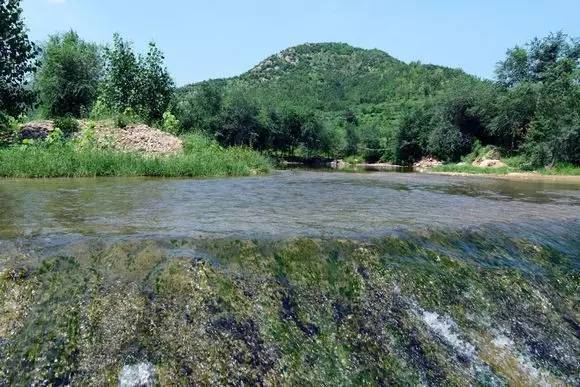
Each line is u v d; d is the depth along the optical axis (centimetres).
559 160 3819
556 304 559
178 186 1163
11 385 348
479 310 507
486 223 732
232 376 371
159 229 565
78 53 3325
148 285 416
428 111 6738
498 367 457
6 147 1608
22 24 1802
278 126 7119
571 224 813
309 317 437
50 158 1402
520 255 629
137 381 354
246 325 407
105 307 394
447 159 5797
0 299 395
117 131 2119
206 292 420
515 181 2339
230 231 558
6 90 1844
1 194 908
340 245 528
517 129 4869
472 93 5675
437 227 657
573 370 482
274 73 17200
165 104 2906
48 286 411
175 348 374
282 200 935
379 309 468
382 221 694
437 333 468
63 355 364
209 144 2217
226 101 6531
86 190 1006
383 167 5844
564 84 4203
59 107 3194
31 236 514
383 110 11250
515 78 5403
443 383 425
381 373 415
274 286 450
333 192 1139
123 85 2778
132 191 1011
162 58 2875
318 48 19012
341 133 8938
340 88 14688
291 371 389
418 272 521
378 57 17450
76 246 471
